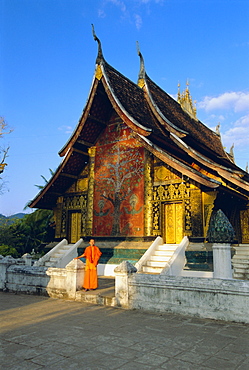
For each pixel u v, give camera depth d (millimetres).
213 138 22484
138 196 13602
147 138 13164
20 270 9719
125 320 6055
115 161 14680
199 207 11930
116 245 13477
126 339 4891
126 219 13750
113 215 14188
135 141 14180
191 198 12172
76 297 8180
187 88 21438
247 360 4008
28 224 27078
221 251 8336
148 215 13102
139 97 15430
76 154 15438
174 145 13602
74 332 5309
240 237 15656
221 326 5492
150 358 4105
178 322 5812
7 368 3848
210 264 10828
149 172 13438
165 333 5164
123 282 7258
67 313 6750
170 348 4453
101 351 4383
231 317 5719
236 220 15930
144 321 5953
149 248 12062
